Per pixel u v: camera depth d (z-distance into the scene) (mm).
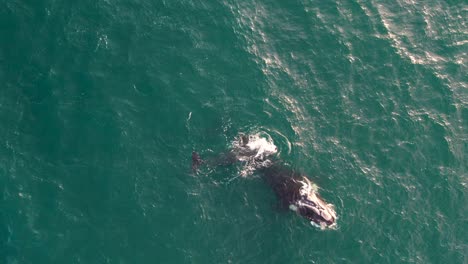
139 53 39188
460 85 40375
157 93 37688
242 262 32156
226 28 41625
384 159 36625
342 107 38906
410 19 43875
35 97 36500
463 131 38219
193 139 36219
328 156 36500
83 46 38719
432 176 36062
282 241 33031
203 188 34406
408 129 38031
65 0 40188
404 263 32562
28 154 34375
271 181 35156
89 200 33125
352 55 41562
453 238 33719
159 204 33406
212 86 38688
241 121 37406
